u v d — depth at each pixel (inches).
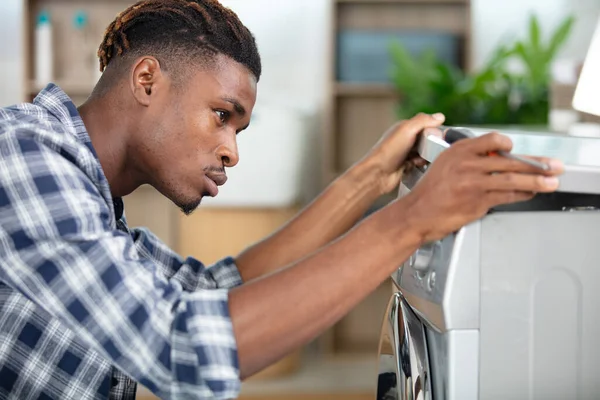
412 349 39.2
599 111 43.3
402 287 38.1
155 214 148.5
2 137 37.0
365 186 49.2
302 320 33.7
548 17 164.7
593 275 32.2
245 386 135.0
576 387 32.5
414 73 148.1
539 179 30.0
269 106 139.8
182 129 41.3
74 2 155.0
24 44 149.6
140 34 41.6
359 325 157.2
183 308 34.1
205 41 40.8
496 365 32.2
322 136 165.5
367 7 159.8
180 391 34.1
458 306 32.0
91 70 155.7
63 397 40.8
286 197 140.0
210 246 141.4
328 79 155.0
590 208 33.9
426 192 32.4
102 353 34.4
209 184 42.3
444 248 33.1
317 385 135.9
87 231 35.5
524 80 146.9
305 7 165.9
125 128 42.0
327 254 34.0
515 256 32.0
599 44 43.6
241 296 34.2
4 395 41.0
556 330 32.3
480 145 31.5
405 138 48.5
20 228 35.4
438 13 159.9
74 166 37.3
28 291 35.0
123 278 34.3
